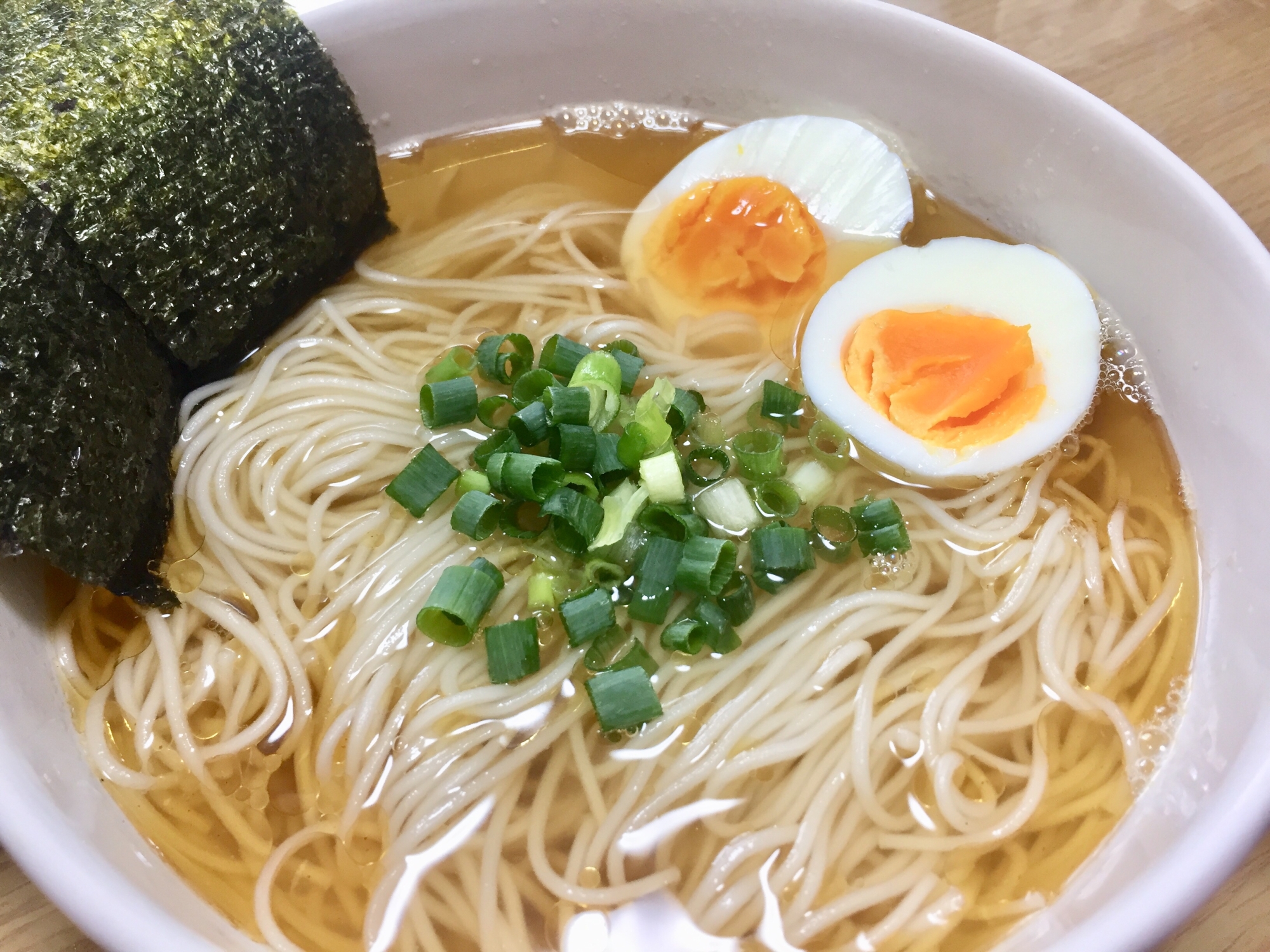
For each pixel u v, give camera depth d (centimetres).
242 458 16
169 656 15
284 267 17
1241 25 21
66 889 11
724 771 14
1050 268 17
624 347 17
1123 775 14
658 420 15
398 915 13
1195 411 16
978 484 16
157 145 15
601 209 20
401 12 18
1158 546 16
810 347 17
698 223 19
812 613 15
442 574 14
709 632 14
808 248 19
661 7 18
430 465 15
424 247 19
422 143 20
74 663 14
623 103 20
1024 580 15
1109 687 15
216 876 13
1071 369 17
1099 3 22
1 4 15
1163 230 16
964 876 14
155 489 15
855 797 14
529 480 14
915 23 17
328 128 17
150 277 15
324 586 15
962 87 17
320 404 17
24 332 13
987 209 19
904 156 19
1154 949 11
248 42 16
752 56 19
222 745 14
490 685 14
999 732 14
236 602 15
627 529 15
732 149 19
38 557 14
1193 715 14
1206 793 12
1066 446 17
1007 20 21
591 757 14
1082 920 11
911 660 15
